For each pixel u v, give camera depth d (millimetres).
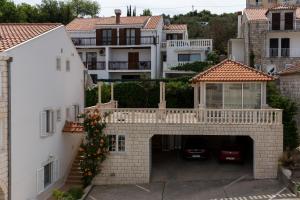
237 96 29750
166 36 62312
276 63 49531
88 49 57156
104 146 27328
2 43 22078
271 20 50031
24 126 22219
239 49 56500
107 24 56188
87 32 57094
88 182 27422
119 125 27625
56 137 27312
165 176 28438
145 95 42219
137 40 56062
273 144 27000
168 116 27484
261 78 28891
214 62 54000
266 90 31781
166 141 34688
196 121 27391
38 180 24016
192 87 40781
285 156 26531
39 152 24359
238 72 29656
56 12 77062
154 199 24438
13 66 20703
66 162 29266
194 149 31000
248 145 33000
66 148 29328
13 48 20625
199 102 32500
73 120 31906
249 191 24828
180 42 55875
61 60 28562
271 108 28844
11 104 20578
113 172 27734
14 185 21047
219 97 29875
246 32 53000
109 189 26719
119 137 27781
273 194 24000
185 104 41062
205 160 31375
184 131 27391
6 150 20297
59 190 25844
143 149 27609
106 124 27688
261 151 27109
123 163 27688
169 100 41094
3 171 20047
